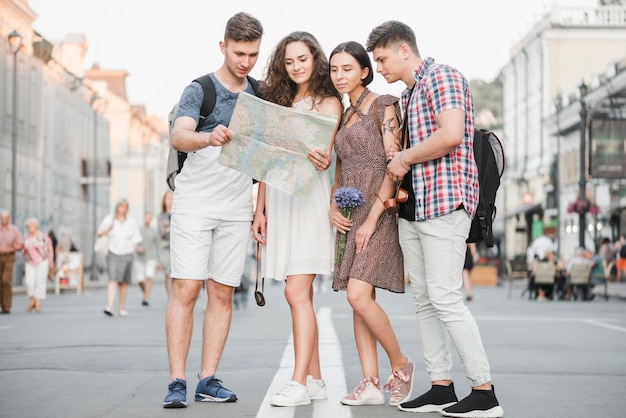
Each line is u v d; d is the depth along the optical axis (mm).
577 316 15148
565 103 47969
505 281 43281
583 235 32062
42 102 42500
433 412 5266
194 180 5691
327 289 31016
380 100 5520
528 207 52875
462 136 4988
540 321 13758
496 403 5086
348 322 13008
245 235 5820
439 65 5129
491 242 5242
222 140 5285
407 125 5289
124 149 87875
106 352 8883
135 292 28656
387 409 5367
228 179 5719
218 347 5785
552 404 5637
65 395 6012
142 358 8305
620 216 39906
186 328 5609
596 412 5352
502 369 7477
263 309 17406
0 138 35938
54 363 7918
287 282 5664
